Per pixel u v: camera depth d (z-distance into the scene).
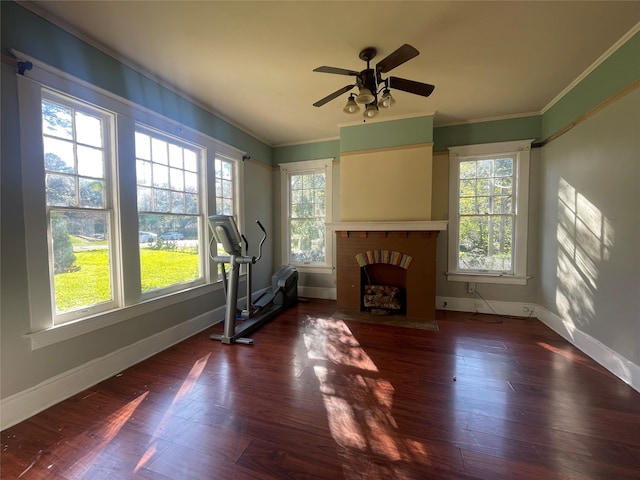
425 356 2.68
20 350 1.83
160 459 1.50
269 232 5.01
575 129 2.89
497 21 2.03
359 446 1.58
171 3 1.84
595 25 2.07
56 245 2.06
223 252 3.79
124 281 2.48
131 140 2.55
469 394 2.07
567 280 3.04
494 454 1.52
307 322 3.65
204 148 3.45
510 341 3.03
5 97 1.76
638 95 2.11
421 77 2.81
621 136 2.27
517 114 3.73
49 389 1.96
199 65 2.59
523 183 3.75
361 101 2.20
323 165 4.79
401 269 4.14
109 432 1.69
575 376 2.31
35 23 1.89
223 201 3.93
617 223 2.32
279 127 4.25
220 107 3.52
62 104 2.08
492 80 2.87
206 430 1.71
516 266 3.86
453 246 4.09
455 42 2.27
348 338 3.12
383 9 1.91
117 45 2.29
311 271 4.96
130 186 2.54
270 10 1.91
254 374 2.36
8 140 1.78
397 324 3.57
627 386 2.16
